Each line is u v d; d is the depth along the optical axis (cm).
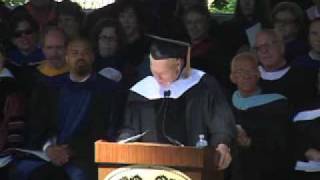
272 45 2533
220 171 1855
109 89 2433
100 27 2839
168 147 1708
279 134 2286
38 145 2394
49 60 2514
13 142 2433
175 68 1919
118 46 2841
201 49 2945
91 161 2375
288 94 2494
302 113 2311
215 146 1881
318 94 2416
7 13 3125
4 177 2420
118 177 1723
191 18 2961
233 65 2383
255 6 3120
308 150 2278
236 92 2392
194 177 1711
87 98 2408
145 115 1934
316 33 2608
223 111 1941
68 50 2459
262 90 2422
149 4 3194
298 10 2892
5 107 2453
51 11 3209
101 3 4803
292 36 2856
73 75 2455
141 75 2464
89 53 2461
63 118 2402
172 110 1930
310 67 2558
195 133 1925
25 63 2781
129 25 3008
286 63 2578
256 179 2262
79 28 3114
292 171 2291
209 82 1961
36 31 2888
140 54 2911
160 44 1908
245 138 2259
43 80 2461
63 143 2388
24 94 2541
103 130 2377
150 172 1717
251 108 2334
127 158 1719
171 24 3016
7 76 2495
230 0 4819
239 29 3072
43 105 2412
